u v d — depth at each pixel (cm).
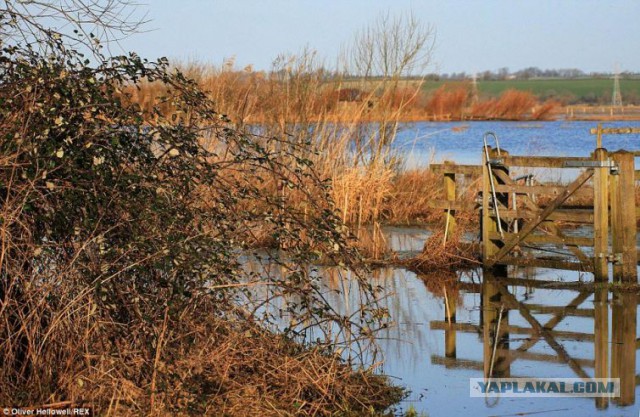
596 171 2052
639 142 6278
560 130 8031
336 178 2966
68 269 1127
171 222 1173
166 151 1239
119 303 1184
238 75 3153
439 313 1836
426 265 2327
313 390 1227
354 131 3156
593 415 1208
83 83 1209
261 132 2988
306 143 1359
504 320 1773
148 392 1130
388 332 1672
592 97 15562
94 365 1135
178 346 1201
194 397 1140
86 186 1163
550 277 2214
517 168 3506
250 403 1173
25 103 1142
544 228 2669
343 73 3284
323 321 1323
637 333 1656
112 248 1138
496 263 2248
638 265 2336
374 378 1340
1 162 1101
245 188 1330
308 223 1342
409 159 3662
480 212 2362
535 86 16750
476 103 10812
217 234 1231
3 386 1085
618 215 2036
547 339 1619
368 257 2428
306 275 1367
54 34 1192
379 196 3069
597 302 1925
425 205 3184
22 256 1134
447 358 1495
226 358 1211
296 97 3091
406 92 3356
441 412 1222
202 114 1312
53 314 1109
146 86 2008
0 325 1098
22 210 1116
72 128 1172
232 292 1273
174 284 1158
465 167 2338
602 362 1470
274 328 1446
